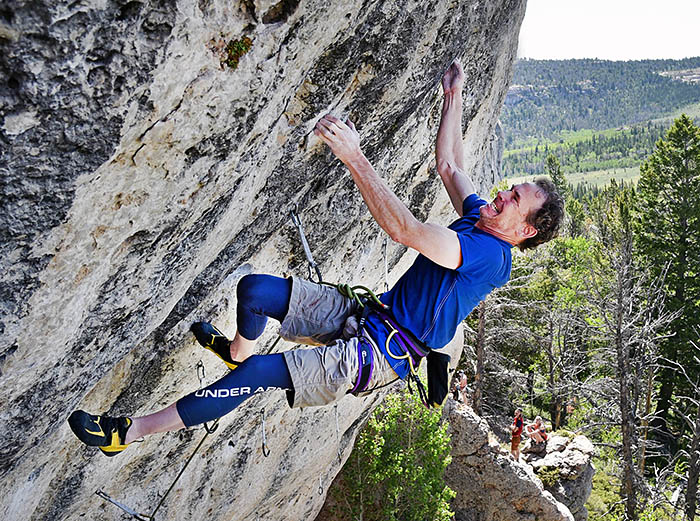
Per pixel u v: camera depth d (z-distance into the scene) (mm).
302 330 3215
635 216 30297
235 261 3887
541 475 16547
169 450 5082
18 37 1601
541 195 3117
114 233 2434
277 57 2463
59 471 3986
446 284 3090
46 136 1851
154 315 3283
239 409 5598
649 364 18625
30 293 2289
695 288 27000
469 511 15711
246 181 3035
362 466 12781
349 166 3014
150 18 1821
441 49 3863
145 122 2100
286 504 8875
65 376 2953
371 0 2814
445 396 3256
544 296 25203
